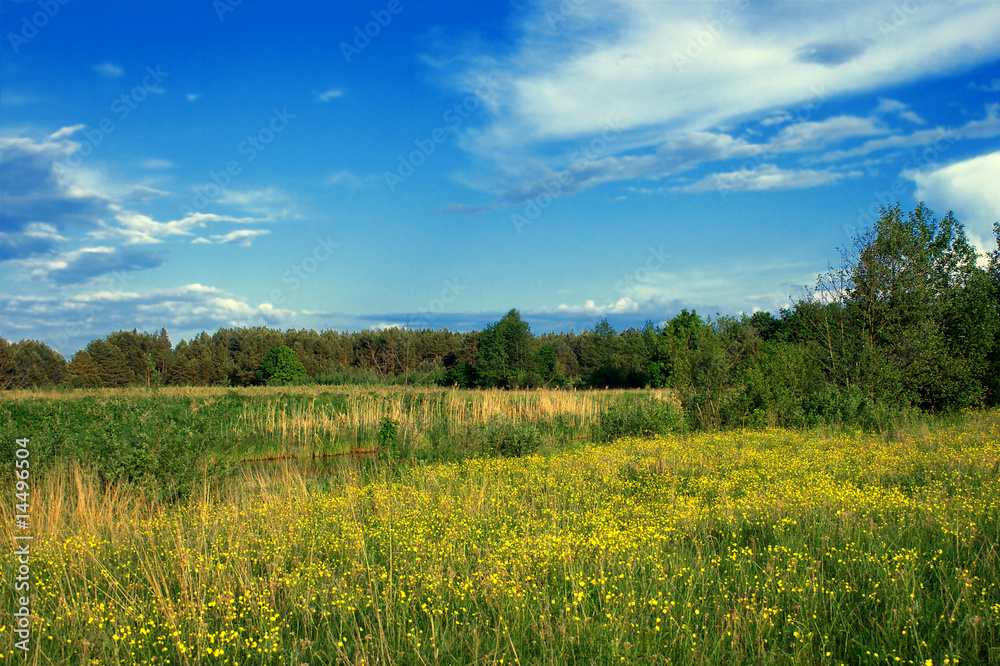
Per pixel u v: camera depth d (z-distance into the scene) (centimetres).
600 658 441
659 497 905
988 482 848
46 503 943
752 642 461
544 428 2180
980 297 2031
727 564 612
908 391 1948
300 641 480
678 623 482
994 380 2088
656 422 1962
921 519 693
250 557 671
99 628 503
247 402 2461
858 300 2069
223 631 477
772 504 779
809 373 2078
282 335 8200
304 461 1794
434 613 518
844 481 939
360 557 654
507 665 446
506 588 541
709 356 2045
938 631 454
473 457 1579
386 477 1296
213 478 1159
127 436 1226
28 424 1819
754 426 1883
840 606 498
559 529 742
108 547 731
